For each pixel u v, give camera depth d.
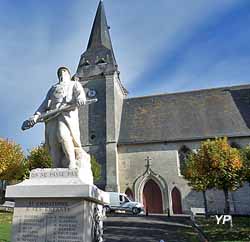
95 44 39.62
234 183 20.83
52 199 4.95
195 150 30.81
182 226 18.23
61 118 5.56
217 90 36.50
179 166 30.73
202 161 21.61
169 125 33.62
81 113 34.84
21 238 4.87
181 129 32.81
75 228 4.75
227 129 31.52
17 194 5.01
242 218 22.41
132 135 33.41
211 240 14.17
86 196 4.79
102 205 5.84
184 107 35.50
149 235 15.30
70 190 4.86
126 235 15.19
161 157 31.33
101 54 37.88
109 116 33.44
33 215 4.93
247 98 34.59
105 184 30.58
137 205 25.81
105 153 32.06
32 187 5.01
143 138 32.66
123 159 32.09
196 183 21.86
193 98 36.31
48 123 5.71
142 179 30.97
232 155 21.08
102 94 35.28
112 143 32.06
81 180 5.03
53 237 4.77
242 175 20.92
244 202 28.09
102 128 33.50
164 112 35.47
